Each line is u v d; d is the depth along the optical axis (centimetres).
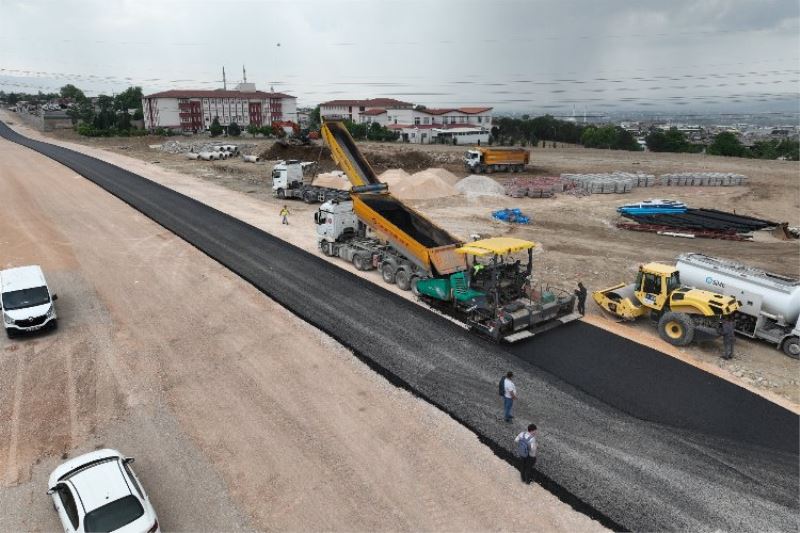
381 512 1147
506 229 3481
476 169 5822
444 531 1101
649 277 1973
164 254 2889
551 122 13125
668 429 1423
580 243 3155
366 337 1928
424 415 1480
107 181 5009
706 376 1681
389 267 2420
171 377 1677
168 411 1502
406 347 1858
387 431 1412
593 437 1392
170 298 2298
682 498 1190
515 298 2041
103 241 3116
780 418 1471
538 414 1488
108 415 1487
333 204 2748
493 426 1436
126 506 1041
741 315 1897
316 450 1339
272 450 1341
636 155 7581
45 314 1955
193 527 1110
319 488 1216
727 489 1218
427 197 4409
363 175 2880
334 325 2025
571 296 2103
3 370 1722
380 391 1593
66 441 1380
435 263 2134
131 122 12712
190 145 8262
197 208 3981
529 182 4819
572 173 5841
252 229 3409
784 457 1320
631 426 1436
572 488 1219
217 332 1981
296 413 1489
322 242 2855
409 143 10025
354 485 1223
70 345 1886
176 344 1889
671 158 7150
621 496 1196
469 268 2064
